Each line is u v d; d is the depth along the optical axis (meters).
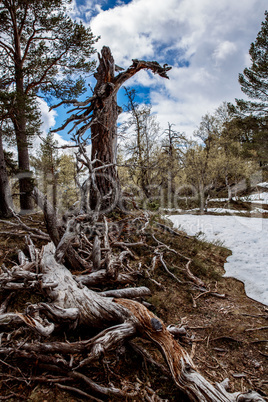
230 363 3.37
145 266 5.98
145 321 3.17
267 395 2.80
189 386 2.53
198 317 4.48
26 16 12.06
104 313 3.42
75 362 2.93
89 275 4.48
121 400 2.57
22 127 11.62
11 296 4.09
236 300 5.22
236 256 7.62
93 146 8.92
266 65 17.09
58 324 3.32
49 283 3.40
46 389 2.57
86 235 6.69
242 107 19.05
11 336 3.24
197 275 6.18
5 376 2.68
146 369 3.02
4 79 11.57
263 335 3.96
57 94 13.45
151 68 8.34
